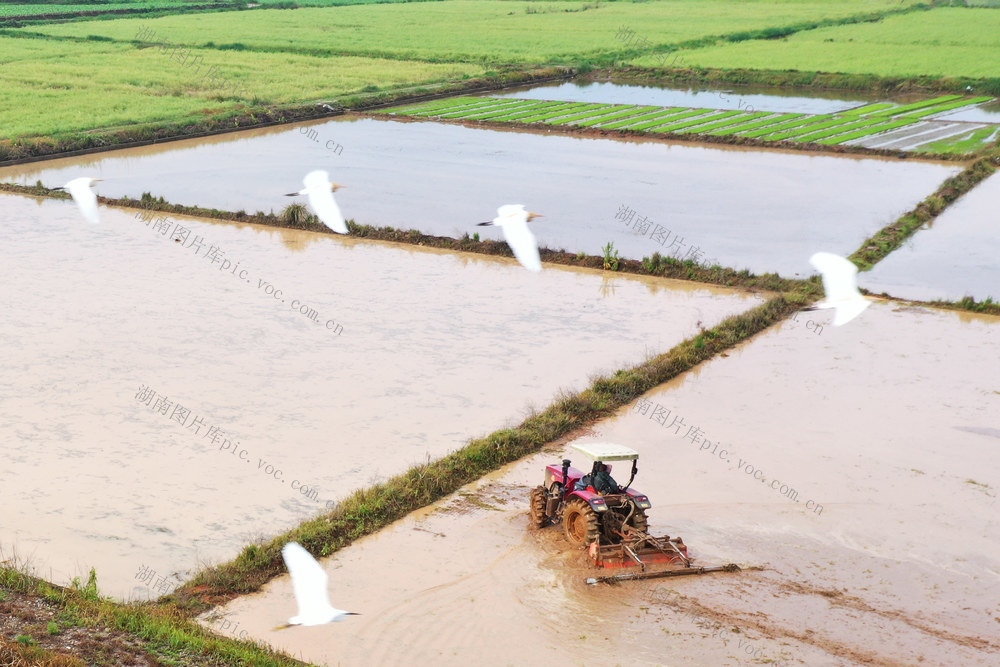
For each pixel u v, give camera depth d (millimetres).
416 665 12180
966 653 12422
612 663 12141
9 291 28438
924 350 24781
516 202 40781
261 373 22531
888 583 14156
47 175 45938
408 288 29688
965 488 17328
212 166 48031
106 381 21875
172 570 14508
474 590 13914
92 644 12141
